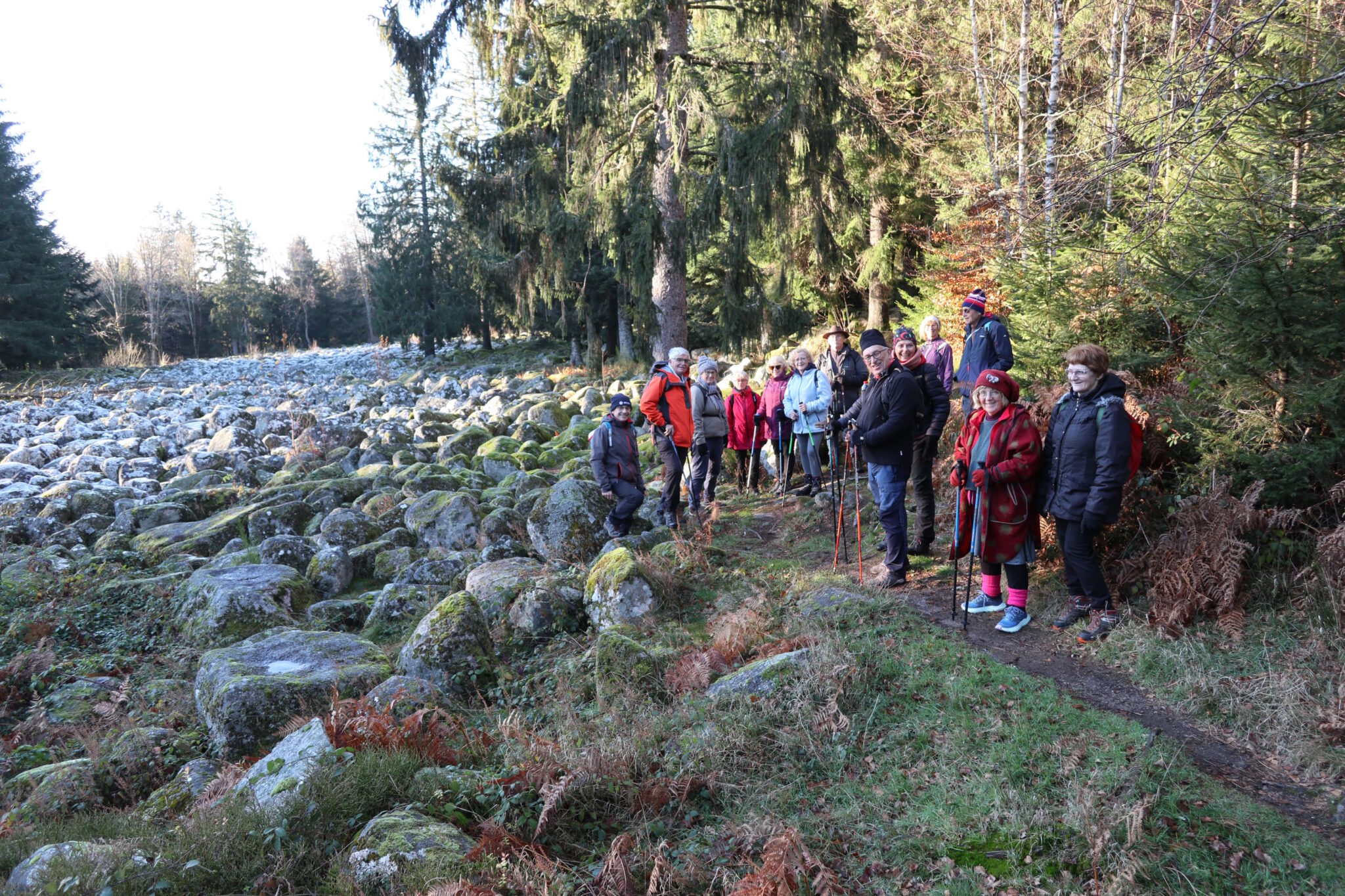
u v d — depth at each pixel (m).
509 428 15.79
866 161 16.30
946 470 8.62
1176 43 8.14
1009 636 5.40
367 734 4.46
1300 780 3.74
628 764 4.25
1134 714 4.34
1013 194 9.12
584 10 13.84
